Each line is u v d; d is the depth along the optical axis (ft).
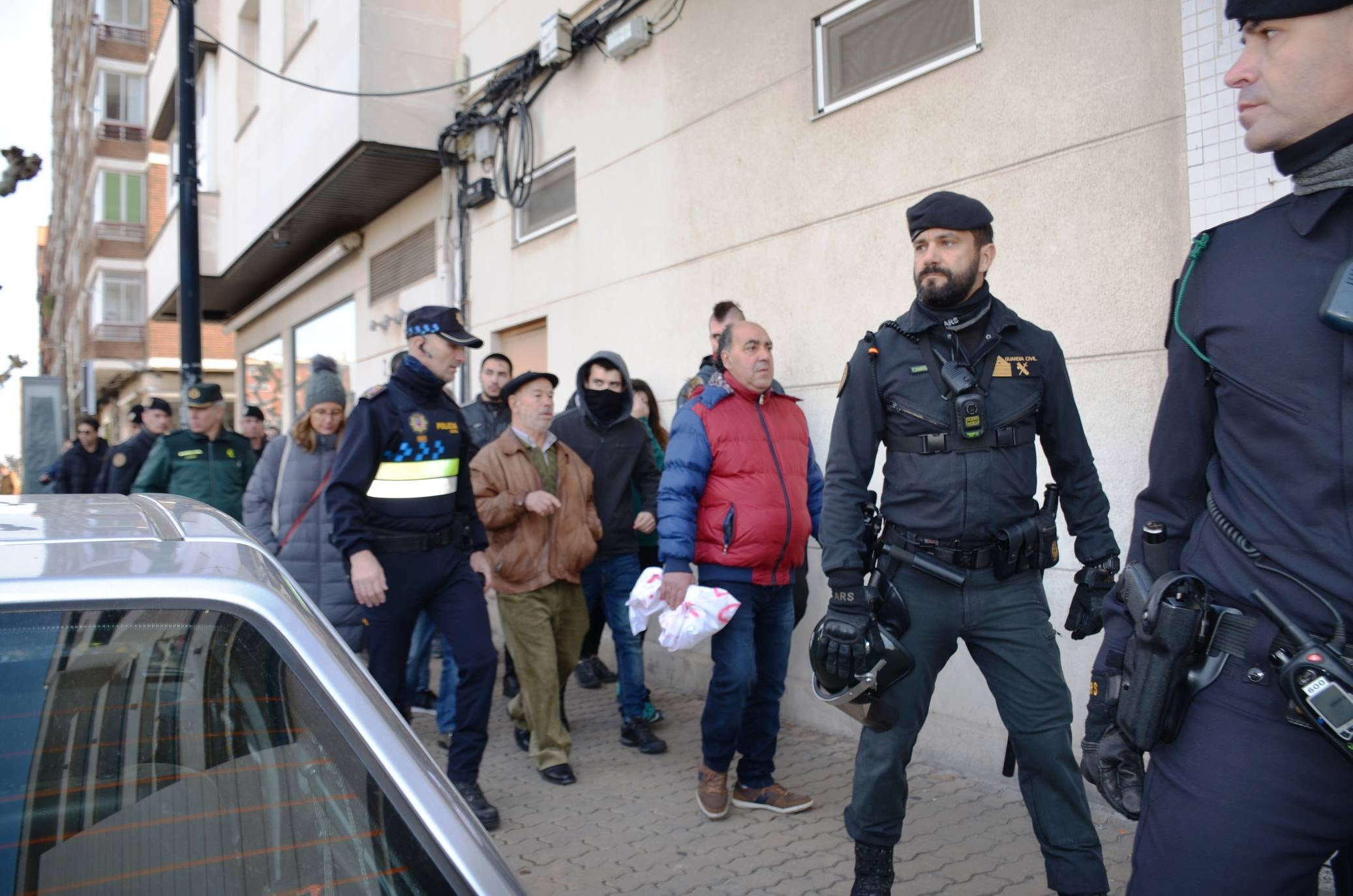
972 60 13.06
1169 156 10.92
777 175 16.25
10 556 4.27
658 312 19.11
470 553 12.44
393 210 31.04
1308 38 4.53
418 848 3.94
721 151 17.48
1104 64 11.54
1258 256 4.84
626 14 19.72
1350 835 4.54
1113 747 5.57
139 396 100.58
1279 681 4.50
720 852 10.99
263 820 3.92
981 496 8.02
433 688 19.24
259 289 46.44
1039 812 8.11
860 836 8.45
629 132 19.97
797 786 13.04
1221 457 5.07
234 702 4.06
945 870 10.25
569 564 13.42
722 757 11.82
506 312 24.64
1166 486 5.37
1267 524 4.74
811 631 15.78
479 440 18.47
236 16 38.88
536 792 13.08
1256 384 4.71
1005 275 12.69
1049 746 8.01
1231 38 10.16
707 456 11.55
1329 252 4.62
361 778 4.04
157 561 4.38
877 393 8.38
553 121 22.61
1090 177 11.69
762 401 12.05
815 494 12.60
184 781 3.91
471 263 26.27
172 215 45.93
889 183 14.25
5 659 3.86
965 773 13.05
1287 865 4.56
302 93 29.66
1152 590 5.09
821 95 15.51
